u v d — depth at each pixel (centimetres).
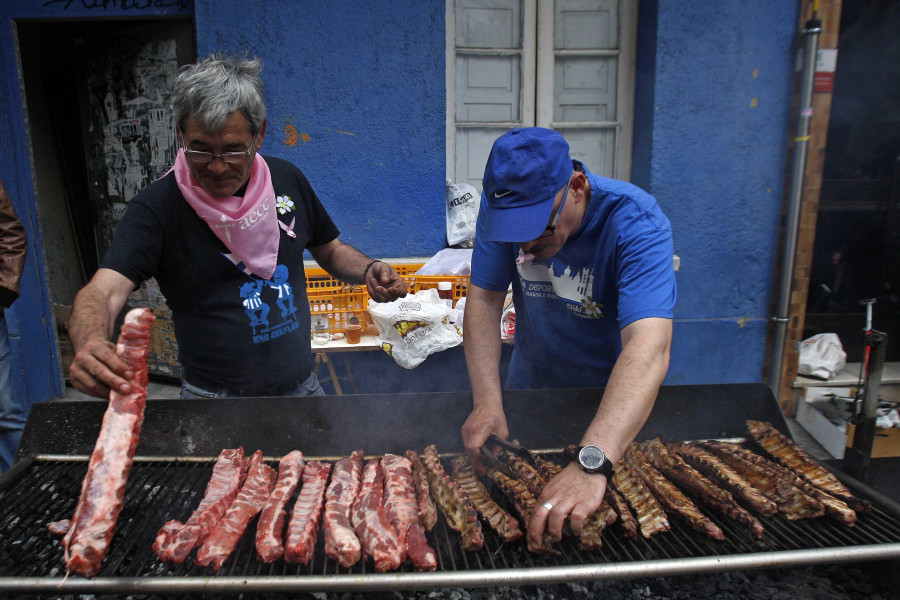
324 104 389
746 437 231
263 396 220
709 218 419
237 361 216
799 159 397
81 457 206
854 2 403
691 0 386
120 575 153
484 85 432
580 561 163
